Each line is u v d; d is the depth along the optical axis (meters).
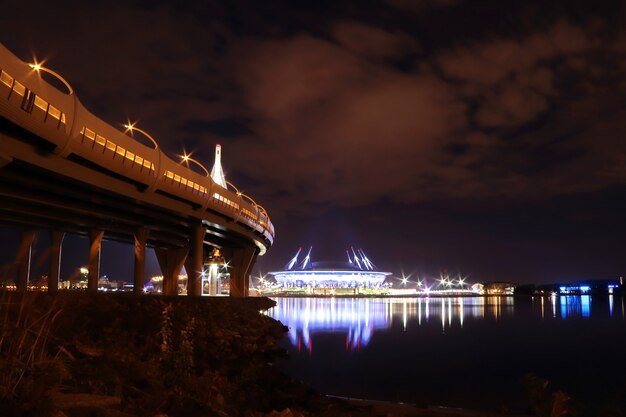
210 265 109.31
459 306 178.62
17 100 35.72
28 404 8.08
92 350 15.64
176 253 104.94
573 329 83.62
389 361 46.19
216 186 76.12
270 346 48.06
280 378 26.42
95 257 75.94
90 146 45.97
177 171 63.72
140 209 65.06
